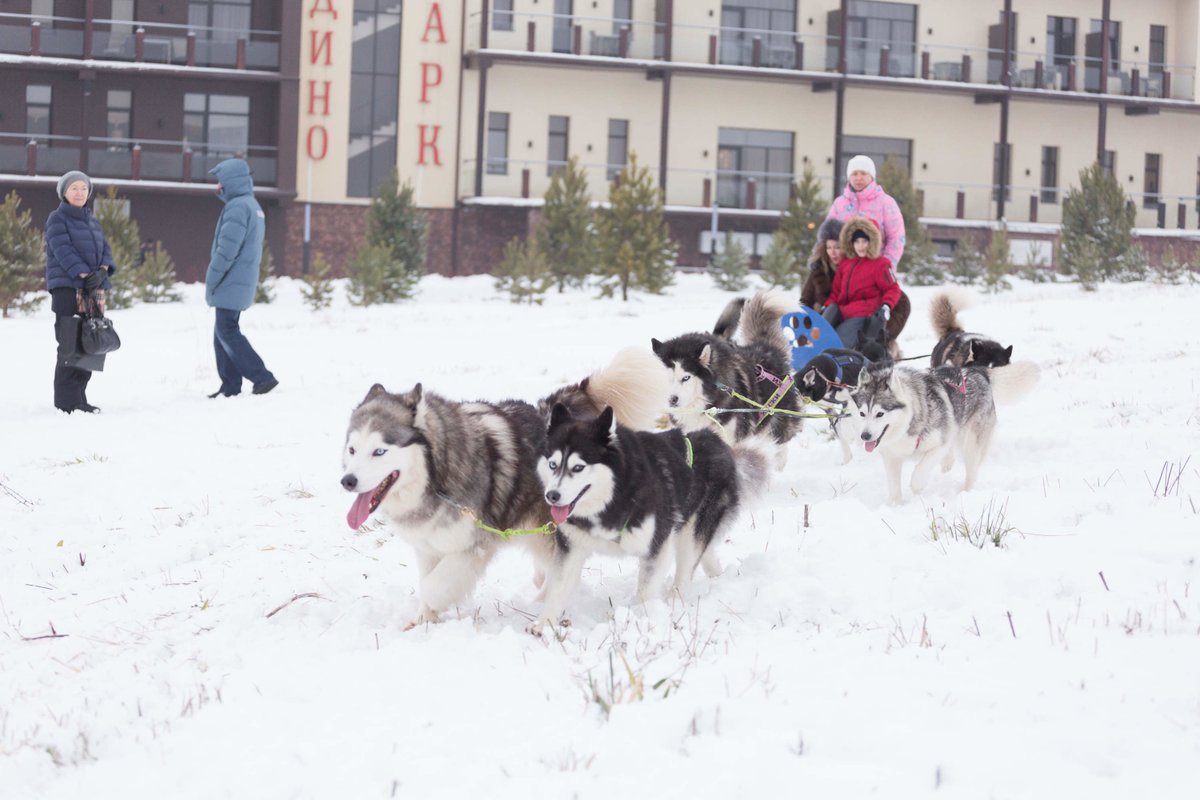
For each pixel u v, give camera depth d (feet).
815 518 23.30
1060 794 10.84
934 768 11.42
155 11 108.68
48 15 106.83
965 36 128.98
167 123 108.99
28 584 21.38
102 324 37.65
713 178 121.60
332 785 11.91
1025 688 13.35
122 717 14.61
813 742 12.14
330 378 46.11
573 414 19.77
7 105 105.29
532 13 115.96
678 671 14.64
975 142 129.39
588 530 17.71
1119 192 107.55
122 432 34.83
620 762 11.96
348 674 15.34
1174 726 12.17
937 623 16.20
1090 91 131.44
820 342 32.01
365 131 113.09
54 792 12.50
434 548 18.42
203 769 12.67
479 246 116.78
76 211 37.68
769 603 17.87
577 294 98.22
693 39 121.08
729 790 11.10
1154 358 43.68
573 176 100.99
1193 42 134.21
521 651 15.92
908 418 25.62
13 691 15.93
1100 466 26.73
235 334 40.73
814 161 125.80
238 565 21.89
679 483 18.94
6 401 40.19
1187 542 19.11
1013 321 59.57
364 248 92.48
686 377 27.71
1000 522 21.11
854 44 124.47
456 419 18.33
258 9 110.52
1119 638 14.97
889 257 35.58
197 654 16.85
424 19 113.29
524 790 11.45
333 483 28.50
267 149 110.42
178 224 108.47
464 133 115.96
